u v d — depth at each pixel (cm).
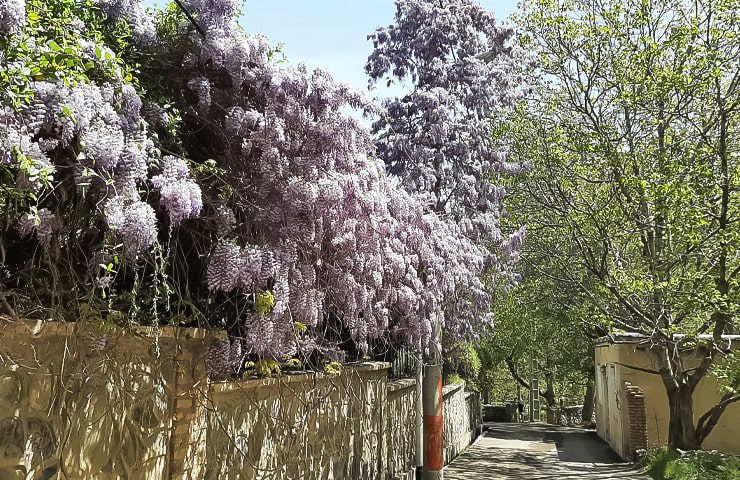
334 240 537
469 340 1245
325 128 509
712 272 1400
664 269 1465
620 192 1519
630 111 1570
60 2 396
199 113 496
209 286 437
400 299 731
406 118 1162
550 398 3884
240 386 550
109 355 398
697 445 1548
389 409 1063
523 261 1802
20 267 371
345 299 584
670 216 1325
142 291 445
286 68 507
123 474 412
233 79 489
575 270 1814
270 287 507
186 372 480
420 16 1281
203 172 464
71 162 357
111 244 367
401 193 755
